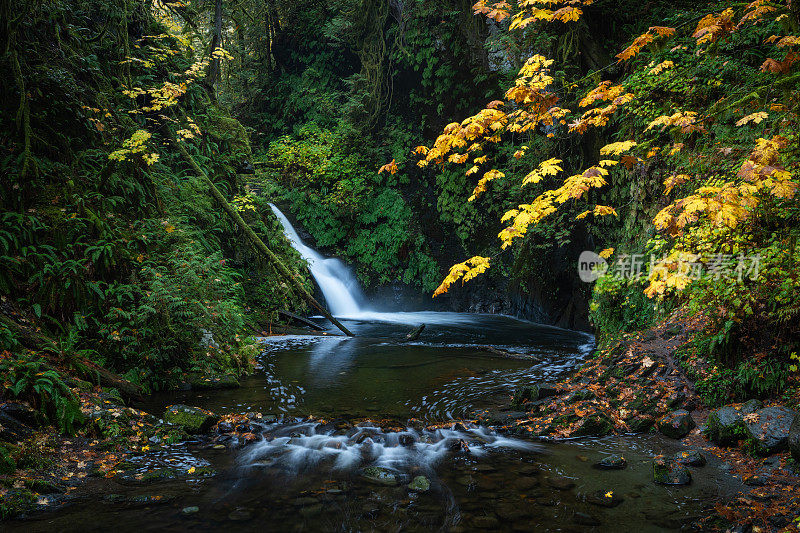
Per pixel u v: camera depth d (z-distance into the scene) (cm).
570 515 334
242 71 2066
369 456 445
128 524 321
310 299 1088
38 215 639
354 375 732
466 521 329
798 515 311
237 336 805
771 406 431
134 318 653
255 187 1526
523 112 343
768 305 480
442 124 1569
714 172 578
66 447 432
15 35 688
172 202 918
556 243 1183
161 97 921
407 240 1583
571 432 489
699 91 666
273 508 347
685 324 592
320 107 1844
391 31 1627
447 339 1041
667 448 450
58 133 730
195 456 445
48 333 579
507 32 1264
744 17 298
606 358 642
